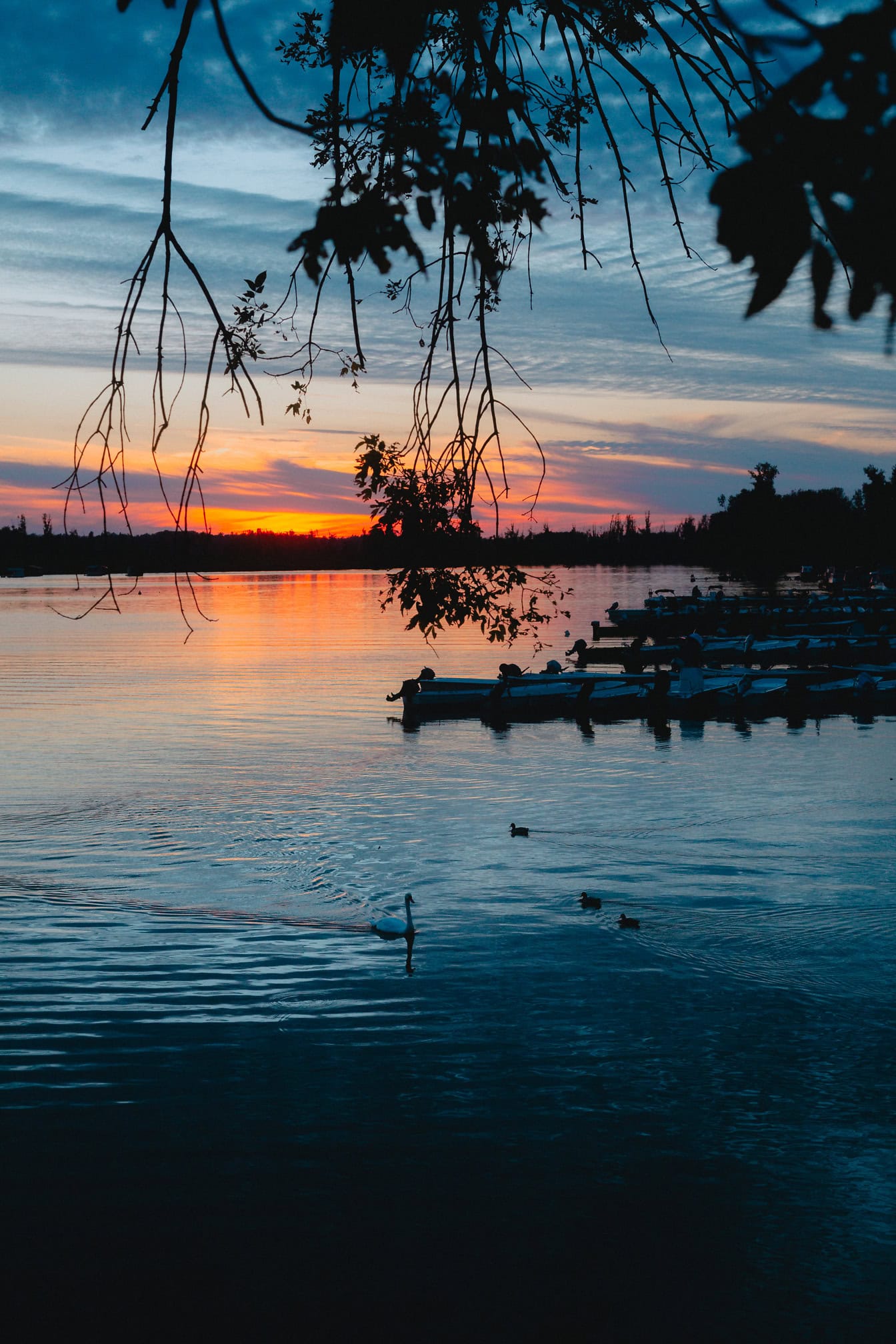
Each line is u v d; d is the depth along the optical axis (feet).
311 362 14.20
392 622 268.21
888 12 5.42
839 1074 33.68
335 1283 24.38
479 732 104.01
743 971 42.19
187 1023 37.60
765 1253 25.23
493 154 11.07
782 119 5.84
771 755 90.99
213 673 155.94
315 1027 37.32
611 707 120.67
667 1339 22.59
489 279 12.18
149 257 10.71
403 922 46.60
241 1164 28.99
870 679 124.98
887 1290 23.91
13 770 83.76
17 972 42.16
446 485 19.16
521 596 20.45
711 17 9.82
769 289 6.08
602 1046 35.78
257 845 61.62
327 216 9.45
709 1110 31.55
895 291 5.87
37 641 217.15
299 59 12.67
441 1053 35.32
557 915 49.03
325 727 106.83
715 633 211.61
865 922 47.62
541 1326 23.00
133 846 61.36
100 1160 29.17
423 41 10.82
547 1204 27.20
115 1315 23.38
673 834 63.41
